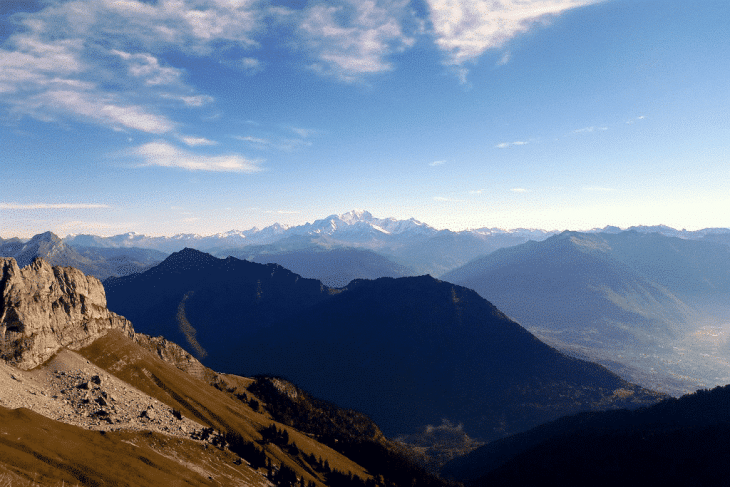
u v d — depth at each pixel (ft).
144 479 322.14
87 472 294.05
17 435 298.15
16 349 450.71
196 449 437.58
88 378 479.00
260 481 447.01
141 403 488.85
